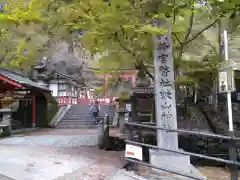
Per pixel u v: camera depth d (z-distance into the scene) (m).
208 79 10.52
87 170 5.81
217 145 8.03
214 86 11.35
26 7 6.24
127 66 8.99
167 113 5.91
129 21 5.93
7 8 6.41
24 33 7.03
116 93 19.59
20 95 17.05
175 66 8.02
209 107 14.76
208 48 8.70
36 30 6.93
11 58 10.84
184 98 14.87
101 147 9.04
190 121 11.41
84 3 5.85
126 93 16.84
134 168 6.03
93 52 7.78
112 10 5.63
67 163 6.45
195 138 8.27
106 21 5.89
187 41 7.52
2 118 13.05
